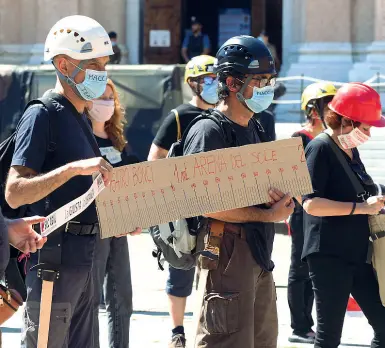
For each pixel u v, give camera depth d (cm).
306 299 753
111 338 657
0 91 1324
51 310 472
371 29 2112
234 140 481
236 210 470
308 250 568
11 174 455
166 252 495
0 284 434
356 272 568
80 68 474
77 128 476
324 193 561
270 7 2598
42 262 469
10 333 779
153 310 871
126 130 1315
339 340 569
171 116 723
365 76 2047
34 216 449
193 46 2261
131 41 2281
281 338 772
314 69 2080
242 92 483
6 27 2230
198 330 479
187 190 447
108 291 658
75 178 474
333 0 2102
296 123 1780
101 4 2256
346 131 561
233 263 474
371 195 570
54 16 2191
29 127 461
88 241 482
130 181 441
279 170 455
